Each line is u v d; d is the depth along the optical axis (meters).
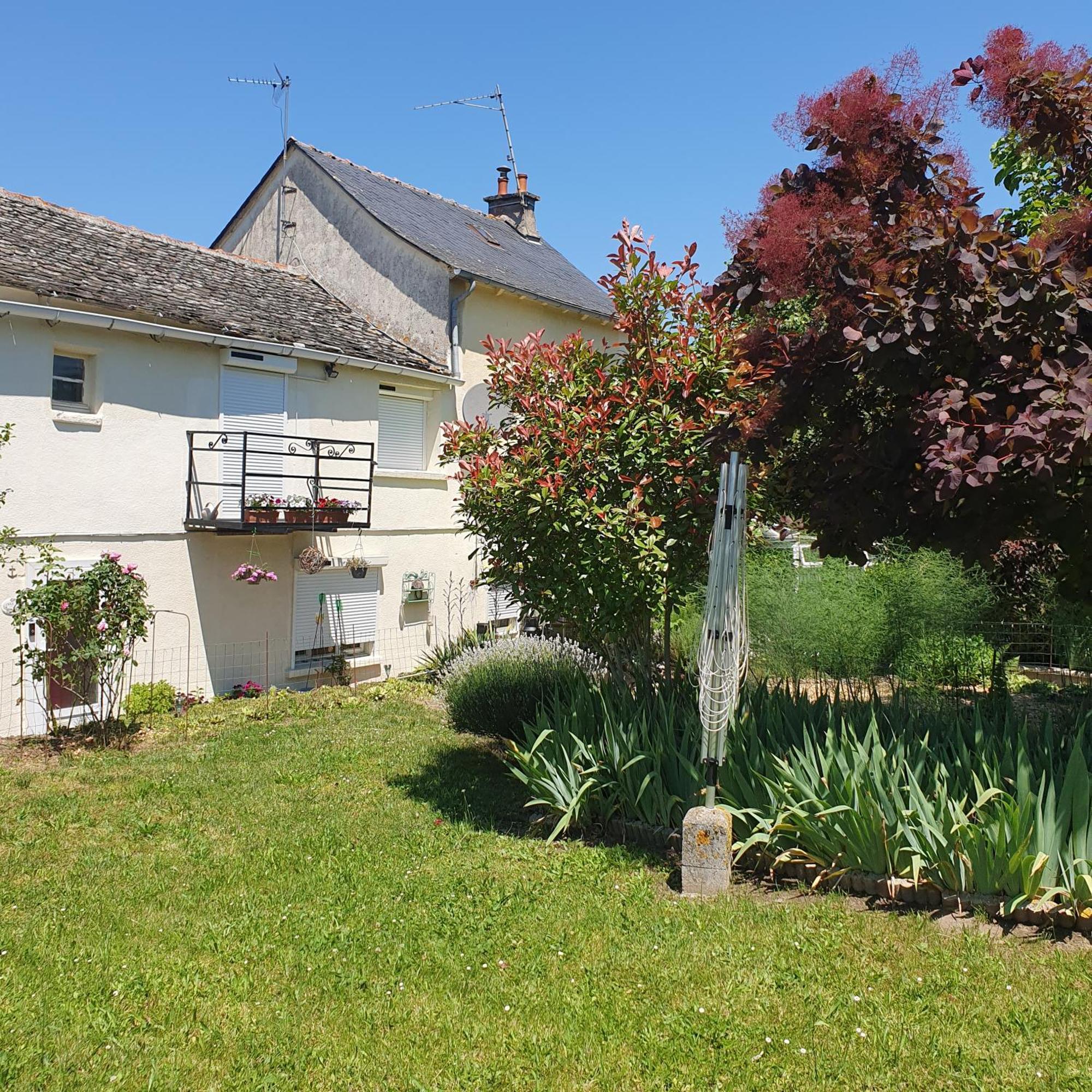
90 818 7.66
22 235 12.16
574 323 19.62
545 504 6.87
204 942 5.23
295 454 12.84
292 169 18.72
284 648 13.73
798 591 11.94
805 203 6.44
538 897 5.79
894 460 6.00
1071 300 5.21
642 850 6.66
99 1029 4.29
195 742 10.45
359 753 9.88
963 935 4.93
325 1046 4.14
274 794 8.41
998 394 5.36
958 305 5.34
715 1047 4.06
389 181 20.23
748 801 6.20
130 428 11.66
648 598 6.96
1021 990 4.37
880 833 5.48
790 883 5.85
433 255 16.38
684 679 8.12
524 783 8.21
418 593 15.75
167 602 12.12
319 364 14.07
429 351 16.61
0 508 10.38
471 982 4.71
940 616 11.05
